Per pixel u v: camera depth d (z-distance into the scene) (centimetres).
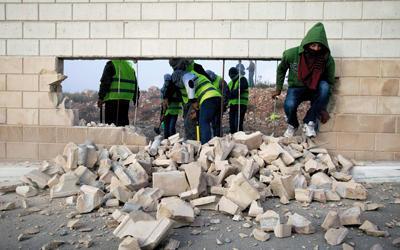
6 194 356
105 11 450
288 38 437
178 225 262
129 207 281
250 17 439
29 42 458
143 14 447
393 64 429
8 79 461
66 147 424
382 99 433
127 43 451
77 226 262
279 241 237
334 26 432
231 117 650
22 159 465
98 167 399
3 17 457
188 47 446
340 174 382
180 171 335
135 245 207
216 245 231
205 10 442
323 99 413
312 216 283
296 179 353
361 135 439
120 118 548
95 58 460
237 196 295
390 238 239
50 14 454
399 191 366
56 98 463
